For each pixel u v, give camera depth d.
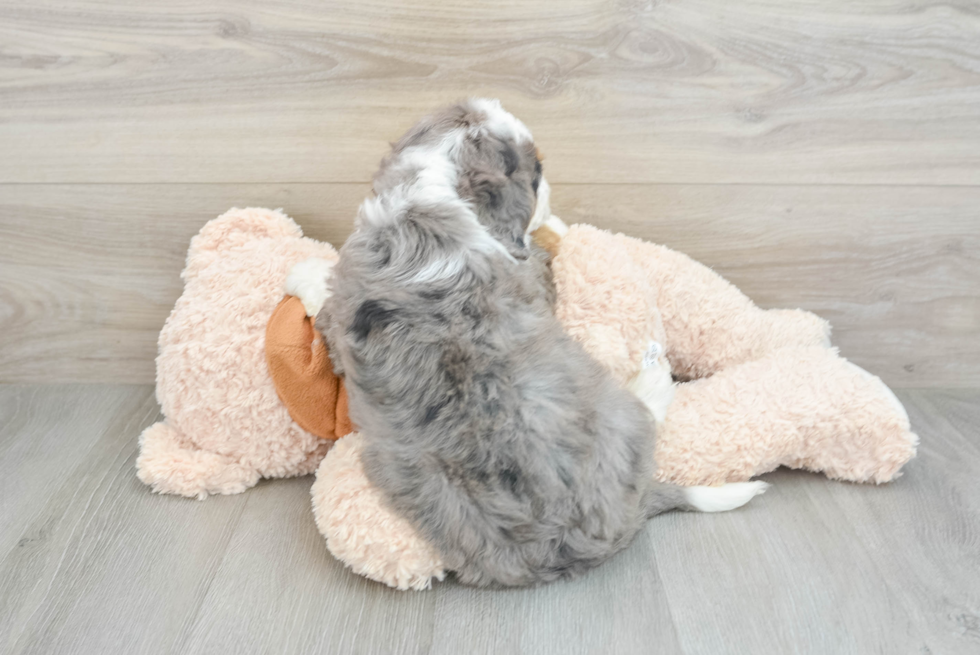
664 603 0.96
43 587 1.00
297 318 1.13
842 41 1.20
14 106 1.25
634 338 1.11
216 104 1.25
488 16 1.19
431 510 0.93
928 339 1.43
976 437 1.30
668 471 1.12
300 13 1.19
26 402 1.42
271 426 1.16
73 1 1.18
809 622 0.93
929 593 0.97
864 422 1.13
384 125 1.27
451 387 0.91
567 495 0.93
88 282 1.40
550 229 1.16
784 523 1.10
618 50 1.21
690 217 1.34
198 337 1.17
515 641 0.91
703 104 1.25
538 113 1.26
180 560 1.04
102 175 1.30
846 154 1.28
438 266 0.92
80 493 1.17
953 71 1.22
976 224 1.33
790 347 1.28
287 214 1.34
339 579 1.01
